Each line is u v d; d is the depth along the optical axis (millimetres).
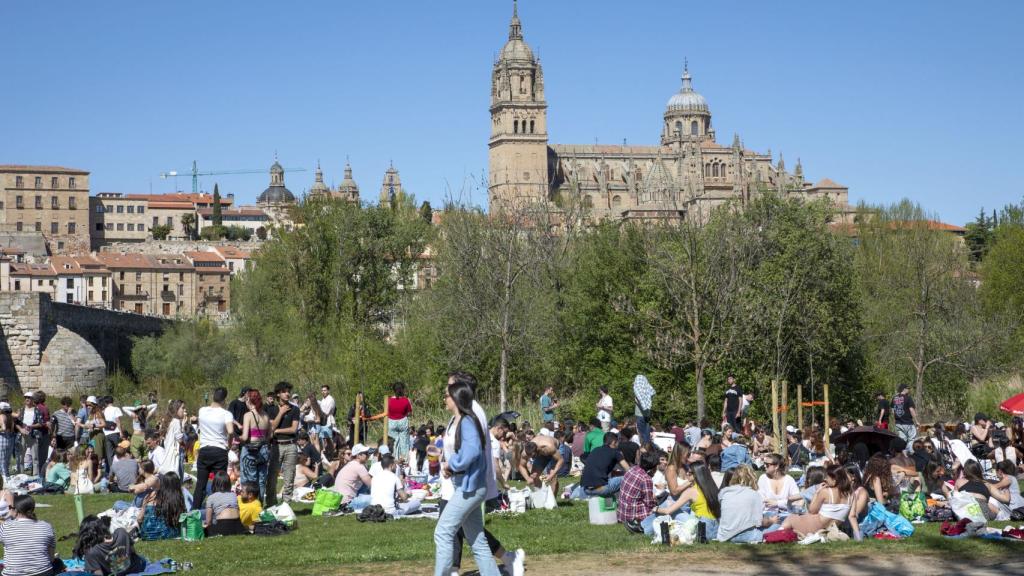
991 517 24250
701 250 63969
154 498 22625
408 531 22766
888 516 21719
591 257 73000
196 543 21578
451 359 67938
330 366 67625
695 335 59906
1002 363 78062
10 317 82625
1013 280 91312
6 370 82250
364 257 82625
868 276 87000
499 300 69062
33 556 18219
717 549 19250
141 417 41969
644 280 66438
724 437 35219
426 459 34375
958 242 102312
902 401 38656
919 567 17344
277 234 82312
